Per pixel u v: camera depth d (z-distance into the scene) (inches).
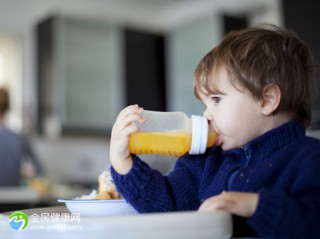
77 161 137.6
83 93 127.0
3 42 133.2
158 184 30.8
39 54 130.7
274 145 29.6
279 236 21.8
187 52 135.8
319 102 83.6
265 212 21.9
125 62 136.7
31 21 137.8
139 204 29.6
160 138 29.6
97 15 135.6
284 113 32.1
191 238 18.8
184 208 32.0
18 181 100.1
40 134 128.9
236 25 127.7
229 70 31.4
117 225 18.3
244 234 24.5
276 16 123.2
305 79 33.5
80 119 125.7
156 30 145.1
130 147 29.4
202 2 141.5
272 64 31.7
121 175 29.3
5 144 98.0
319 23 91.4
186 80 135.5
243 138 31.2
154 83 142.2
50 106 124.0
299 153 27.6
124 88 135.5
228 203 21.8
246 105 31.0
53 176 132.6
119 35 136.6
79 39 127.8
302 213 22.0
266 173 27.9
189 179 33.6
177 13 150.9
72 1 141.6
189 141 29.9
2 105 105.6
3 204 86.4
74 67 125.8
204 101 33.0
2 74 131.6
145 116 30.2
